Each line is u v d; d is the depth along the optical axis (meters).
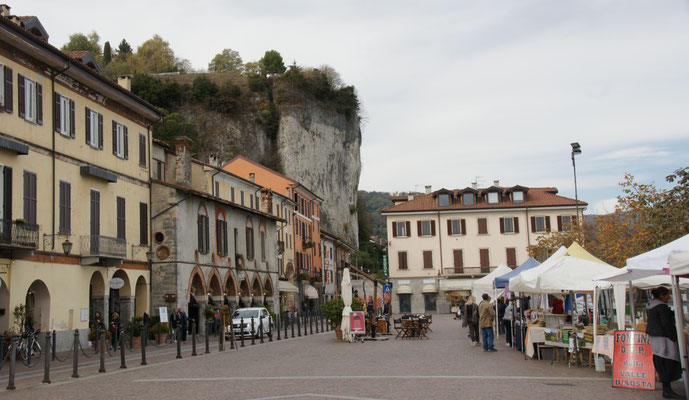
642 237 30.44
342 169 124.69
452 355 21.42
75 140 29.05
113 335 28.39
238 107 109.38
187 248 36.84
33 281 25.30
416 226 80.12
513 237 78.88
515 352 22.58
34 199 25.64
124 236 33.03
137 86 105.38
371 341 30.34
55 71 27.59
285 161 110.69
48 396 13.60
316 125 117.12
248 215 47.22
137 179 34.84
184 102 107.31
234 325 34.56
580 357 17.98
